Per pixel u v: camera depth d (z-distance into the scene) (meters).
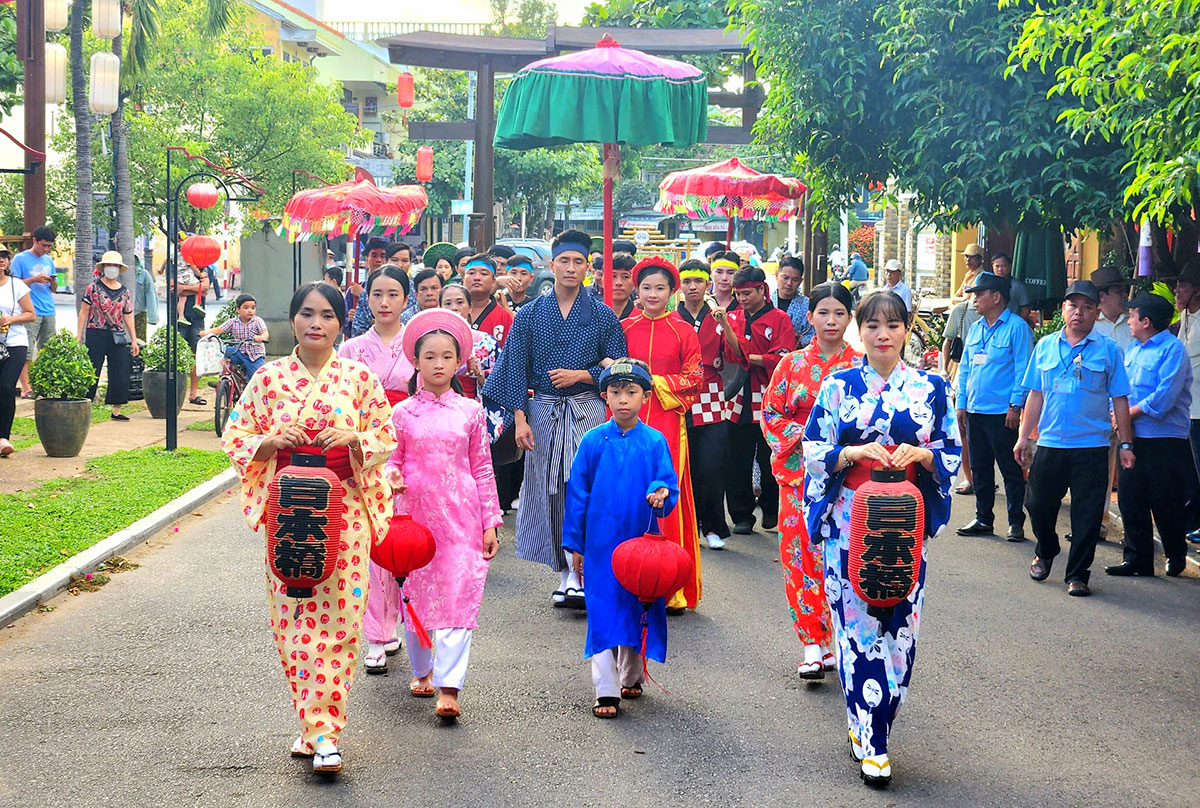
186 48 30.78
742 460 10.12
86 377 12.56
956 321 13.36
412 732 5.64
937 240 30.98
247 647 6.83
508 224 49.66
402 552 5.57
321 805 4.84
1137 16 7.70
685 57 18.19
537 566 8.91
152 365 15.55
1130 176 10.27
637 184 66.56
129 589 8.01
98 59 16.02
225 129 31.05
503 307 10.16
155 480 11.29
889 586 4.95
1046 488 8.44
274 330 23.53
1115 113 8.91
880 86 11.86
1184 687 6.39
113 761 5.25
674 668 6.61
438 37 17.73
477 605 5.89
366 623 6.48
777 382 6.64
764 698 6.16
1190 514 9.65
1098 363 8.27
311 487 4.92
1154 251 11.92
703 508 9.51
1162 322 8.77
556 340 7.73
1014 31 10.62
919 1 10.92
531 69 9.12
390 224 16.80
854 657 5.18
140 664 6.52
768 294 9.92
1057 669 6.67
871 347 5.25
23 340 12.40
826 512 5.33
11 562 8.15
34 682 6.22
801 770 5.25
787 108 12.17
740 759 5.36
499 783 5.08
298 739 5.50
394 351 7.53
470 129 18.47
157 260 45.03
